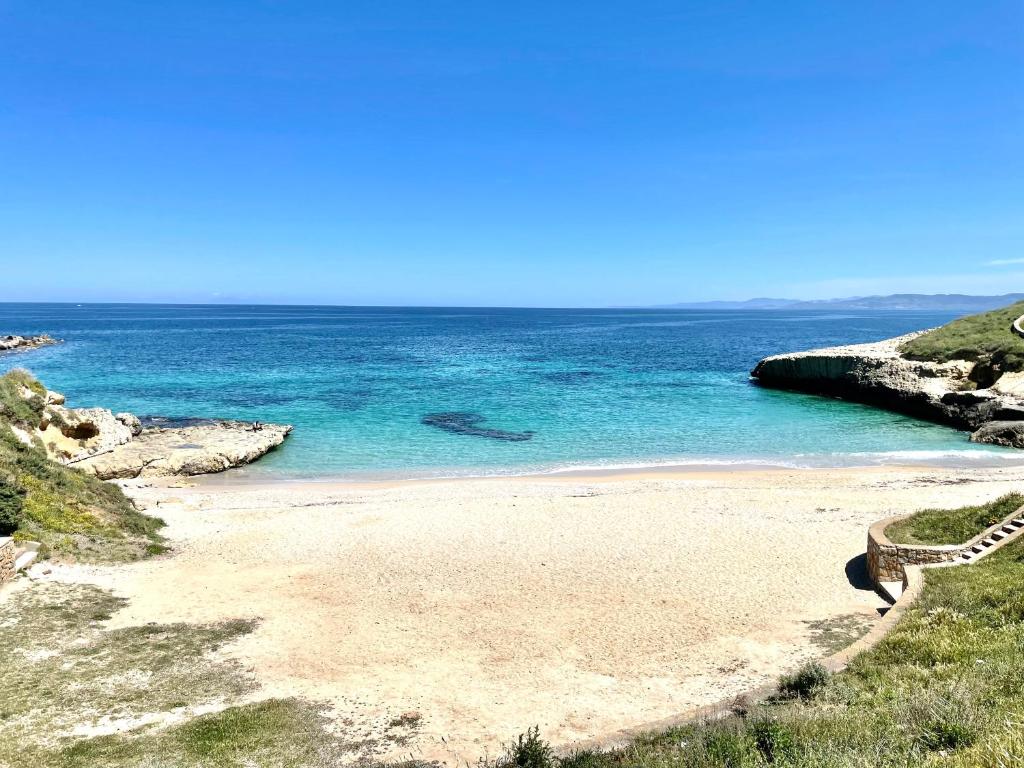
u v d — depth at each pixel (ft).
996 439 124.47
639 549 67.97
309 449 124.06
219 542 72.13
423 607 55.26
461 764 33.17
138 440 120.98
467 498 89.92
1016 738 23.36
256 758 33.42
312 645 48.62
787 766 25.08
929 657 36.94
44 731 35.78
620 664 45.47
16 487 67.46
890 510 79.66
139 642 48.11
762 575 60.85
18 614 50.49
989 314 195.31
